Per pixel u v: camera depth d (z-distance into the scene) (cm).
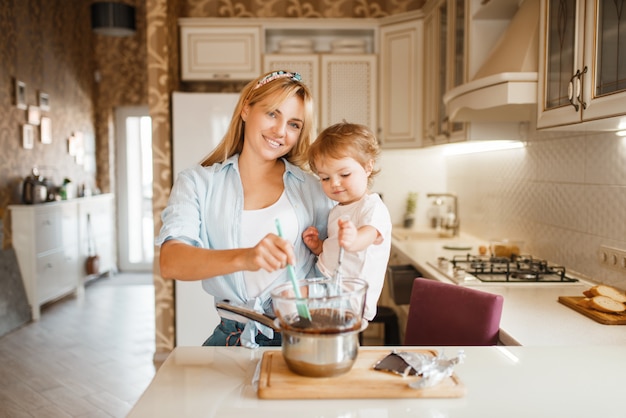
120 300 537
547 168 249
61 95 579
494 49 240
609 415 88
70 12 601
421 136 371
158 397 94
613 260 195
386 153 426
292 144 131
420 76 371
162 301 358
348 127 130
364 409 89
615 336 150
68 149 593
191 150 351
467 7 258
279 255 96
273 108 126
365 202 127
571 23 166
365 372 100
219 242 131
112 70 657
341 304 97
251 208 134
